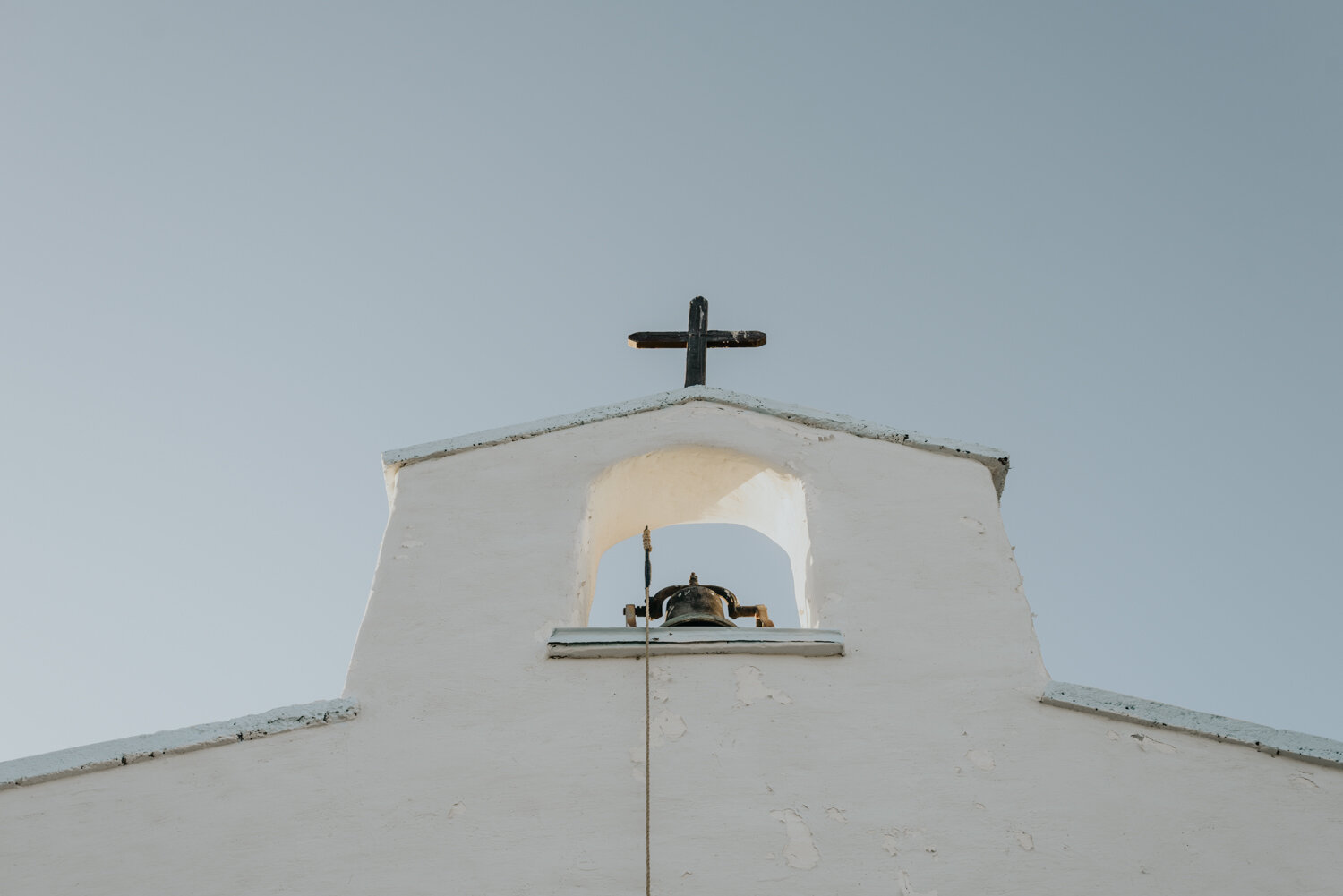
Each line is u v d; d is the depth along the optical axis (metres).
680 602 8.11
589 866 5.79
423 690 6.80
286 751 6.39
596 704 6.70
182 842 5.88
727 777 6.24
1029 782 6.20
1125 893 5.65
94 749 6.31
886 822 6.02
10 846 5.84
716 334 10.10
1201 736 6.41
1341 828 5.91
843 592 7.47
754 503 8.81
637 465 8.57
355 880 5.72
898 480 8.30
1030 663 6.93
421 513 8.09
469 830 5.96
